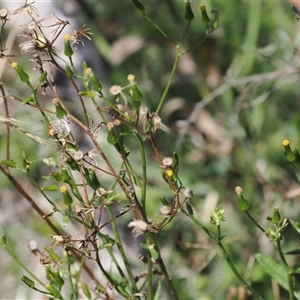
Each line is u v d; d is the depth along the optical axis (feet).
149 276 9.61
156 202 16.01
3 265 16.20
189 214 9.02
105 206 9.02
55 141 8.91
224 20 19.08
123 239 15.60
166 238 15.87
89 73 8.48
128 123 8.67
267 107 17.90
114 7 19.89
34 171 17.49
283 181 16.62
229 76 16.39
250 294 13.57
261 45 19.30
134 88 8.41
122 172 8.95
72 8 18.94
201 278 14.82
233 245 15.14
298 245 15.24
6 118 9.65
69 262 9.50
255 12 18.11
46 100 18.08
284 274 10.81
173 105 18.79
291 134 17.31
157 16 19.20
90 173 9.25
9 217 16.78
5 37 17.35
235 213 15.71
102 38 18.70
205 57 18.37
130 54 18.76
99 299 11.48
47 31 17.74
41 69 8.80
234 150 16.98
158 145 17.88
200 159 17.28
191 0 19.30
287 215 15.85
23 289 15.57
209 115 18.22
